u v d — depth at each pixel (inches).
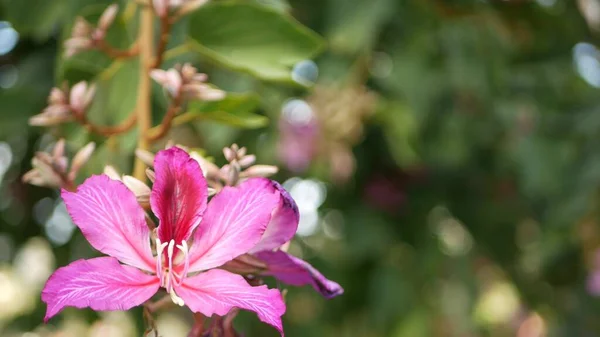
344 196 70.6
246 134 52.9
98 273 28.0
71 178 31.9
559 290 78.2
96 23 36.8
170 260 28.3
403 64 53.9
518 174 67.6
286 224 29.8
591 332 77.7
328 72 54.2
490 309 101.9
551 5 54.2
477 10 52.1
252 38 34.9
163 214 29.1
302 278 30.0
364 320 72.7
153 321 28.8
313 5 51.7
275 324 27.6
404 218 71.1
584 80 63.6
